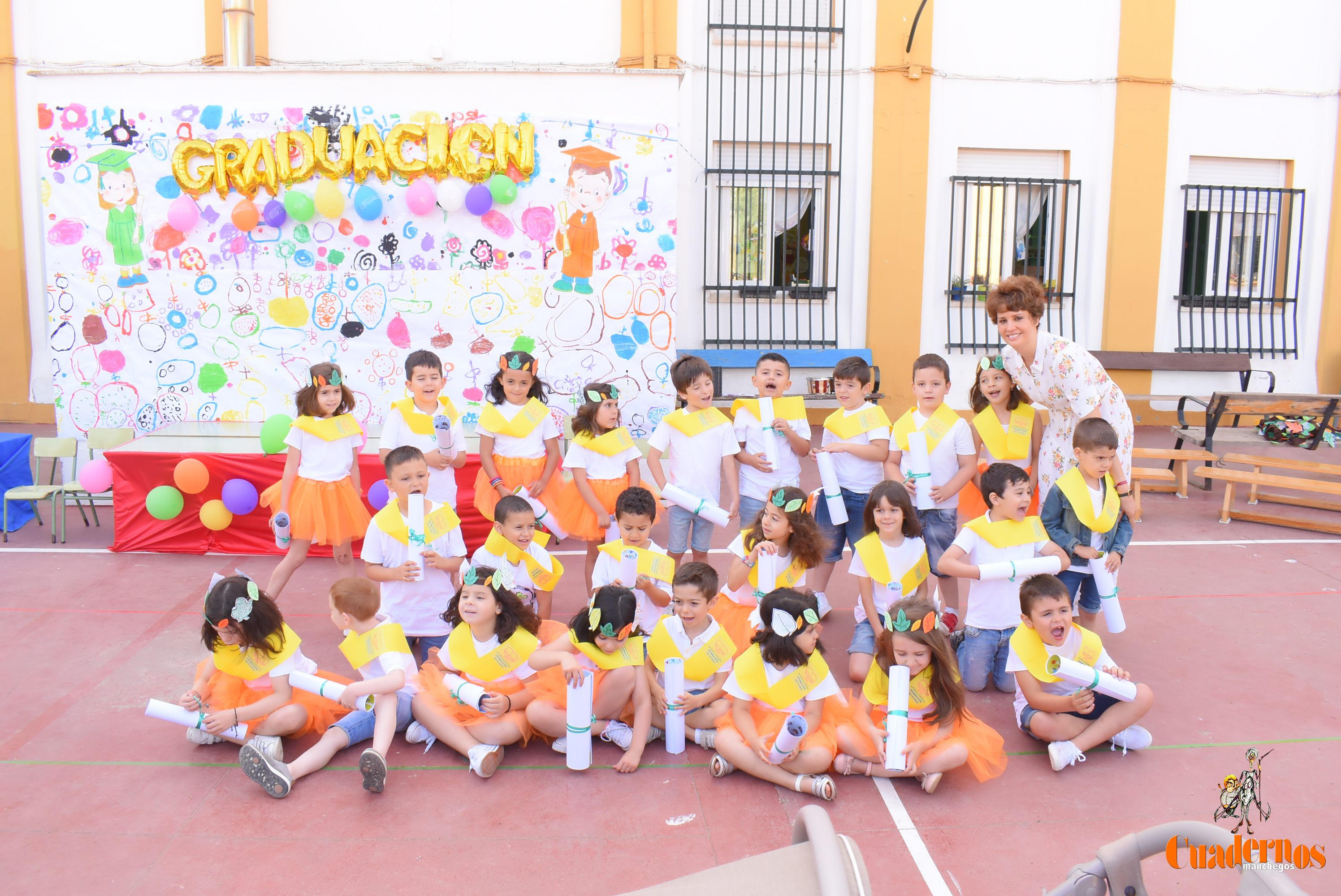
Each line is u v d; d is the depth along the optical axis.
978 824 2.78
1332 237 9.67
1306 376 9.97
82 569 5.09
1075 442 3.68
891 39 8.80
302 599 4.69
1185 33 9.29
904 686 2.88
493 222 6.27
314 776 3.02
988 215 9.31
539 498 4.64
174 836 2.68
